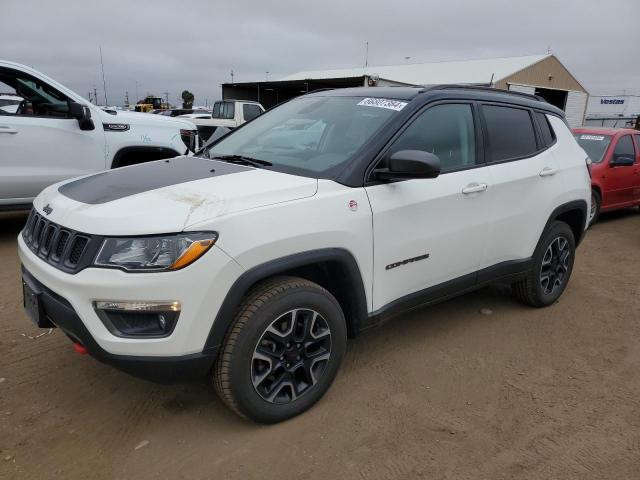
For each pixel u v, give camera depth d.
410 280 3.24
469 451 2.65
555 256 4.46
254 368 2.61
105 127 6.32
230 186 2.69
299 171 3.02
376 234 2.94
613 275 5.66
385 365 3.47
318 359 2.84
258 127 3.89
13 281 4.76
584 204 4.56
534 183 3.98
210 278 2.34
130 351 2.33
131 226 2.32
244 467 2.48
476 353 3.70
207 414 2.87
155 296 2.28
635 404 3.13
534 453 2.65
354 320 3.02
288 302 2.61
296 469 2.48
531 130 4.15
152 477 2.40
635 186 8.67
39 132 5.81
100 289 2.28
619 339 4.02
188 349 2.38
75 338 2.52
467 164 3.56
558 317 4.39
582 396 3.20
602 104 48.53
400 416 2.91
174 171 3.10
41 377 3.18
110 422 2.78
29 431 2.68
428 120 3.35
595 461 2.61
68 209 2.61
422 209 3.17
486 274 3.79
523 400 3.12
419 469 2.51
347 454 2.59
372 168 2.99
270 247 2.49
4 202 5.77
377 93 3.58
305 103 3.91
